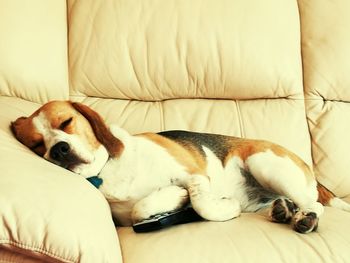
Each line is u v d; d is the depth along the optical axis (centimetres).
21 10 171
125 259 111
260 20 179
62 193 103
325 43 186
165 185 140
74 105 140
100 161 136
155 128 176
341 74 183
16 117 147
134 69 179
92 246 96
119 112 179
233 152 158
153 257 109
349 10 188
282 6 184
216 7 180
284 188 141
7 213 91
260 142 157
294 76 181
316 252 111
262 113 180
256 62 176
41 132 131
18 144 126
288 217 129
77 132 134
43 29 175
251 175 155
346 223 131
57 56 177
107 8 182
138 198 139
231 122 178
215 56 177
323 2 190
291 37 183
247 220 131
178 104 183
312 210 130
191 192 134
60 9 184
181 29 178
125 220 141
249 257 108
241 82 178
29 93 171
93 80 179
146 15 180
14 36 168
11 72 166
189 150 151
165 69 178
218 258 108
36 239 92
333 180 177
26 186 98
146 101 185
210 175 152
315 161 180
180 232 121
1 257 94
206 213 128
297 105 183
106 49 179
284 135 177
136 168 139
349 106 186
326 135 179
